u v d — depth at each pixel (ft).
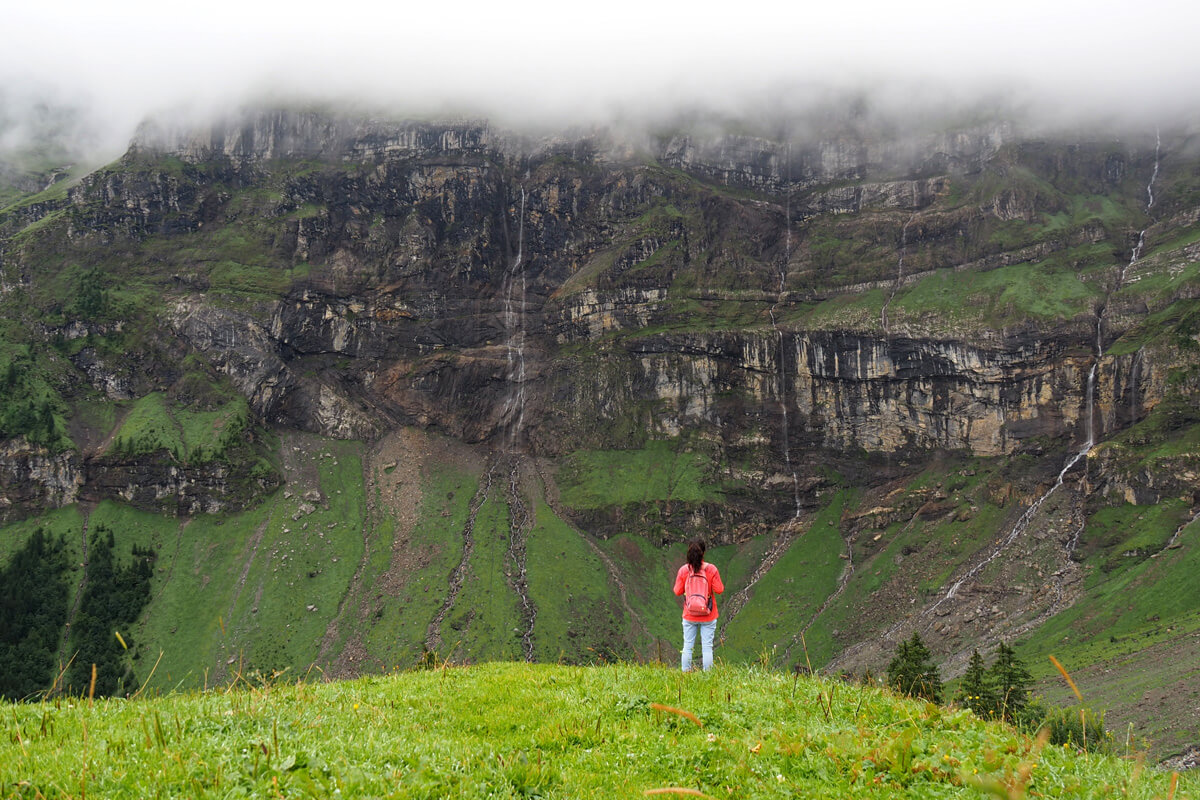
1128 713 338.95
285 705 58.49
